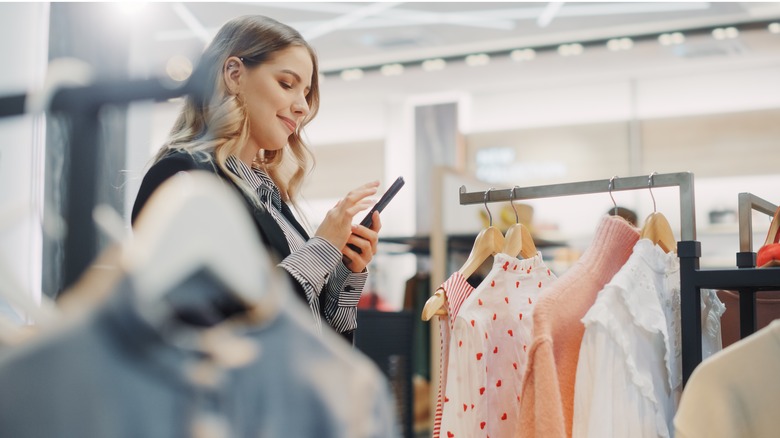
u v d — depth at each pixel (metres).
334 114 7.48
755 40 5.68
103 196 0.86
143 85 0.79
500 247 1.70
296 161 1.92
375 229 1.69
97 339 0.72
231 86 1.67
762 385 1.09
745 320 1.72
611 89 6.62
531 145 6.81
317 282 1.53
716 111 6.27
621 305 1.44
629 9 5.15
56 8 1.62
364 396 0.83
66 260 0.86
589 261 1.53
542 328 1.39
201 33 5.16
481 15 5.27
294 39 1.71
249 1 4.84
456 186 4.03
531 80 6.77
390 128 7.32
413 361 3.53
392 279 6.86
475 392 1.54
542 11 5.19
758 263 1.55
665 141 6.40
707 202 6.20
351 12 5.18
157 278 0.74
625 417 1.39
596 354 1.38
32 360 0.71
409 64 6.36
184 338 0.75
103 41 1.25
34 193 0.86
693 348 1.50
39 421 0.70
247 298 0.79
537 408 1.35
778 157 6.06
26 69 2.17
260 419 0.77
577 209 6.46
